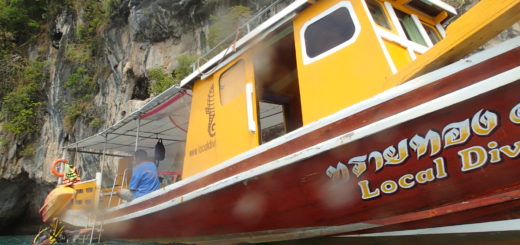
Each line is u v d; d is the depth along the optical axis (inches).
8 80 927.0
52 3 989.8
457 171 98.4
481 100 92.3
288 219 138.7
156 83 612.4
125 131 329.4
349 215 123.0
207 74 198.8
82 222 277.6
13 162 776.3
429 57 103.8
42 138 825.5
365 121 112.0
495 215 101.6
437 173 101.0
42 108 869.8
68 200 295.9
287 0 494.6
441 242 112.3
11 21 1000.9
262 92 235.5
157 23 679.1
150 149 398.9
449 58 102.6
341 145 113.7
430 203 107.0
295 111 247.4
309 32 148.3
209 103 194.9
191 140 202.2
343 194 119.6
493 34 97.2
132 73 702.5
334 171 118.2
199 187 165.9
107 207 261.6
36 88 889.5
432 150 100.3
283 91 241.1
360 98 122.7
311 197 127.0
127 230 232.1
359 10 132.0
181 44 661.9
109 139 354.9
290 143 130.6
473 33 93.9
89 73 836.6
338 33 137.7
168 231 196.1
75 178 318.0
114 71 757.3
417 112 100.0
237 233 161.9
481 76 94.0
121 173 331.6
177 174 340.2
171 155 384.2
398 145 105.6
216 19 602.9
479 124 93.3
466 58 97.0
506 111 89.7
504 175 93.4
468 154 96.0
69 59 856.9
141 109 271.9
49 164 765.3
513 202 96.9
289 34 173.2
